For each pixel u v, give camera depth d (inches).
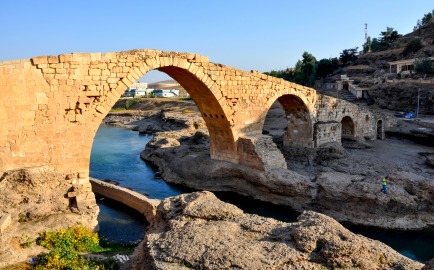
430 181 991.0
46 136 841.5
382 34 4722.0
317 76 4128.9
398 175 1053.2
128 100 4628.4
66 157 866.8
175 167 1428.4
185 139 1939.0
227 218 530.9
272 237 463.8
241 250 423.2
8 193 743.7
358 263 408.5
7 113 790.5
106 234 868.0
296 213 1080.8
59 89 850.8
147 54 1002.1
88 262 595.5
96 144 2340.1
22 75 802.2
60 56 845.8
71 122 872.3
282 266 402.0
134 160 1801.2
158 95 6033.5
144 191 1293.1
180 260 421.7
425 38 4008.4
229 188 1284.4
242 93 1277.1
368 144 1694.1
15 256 608.7
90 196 854.5
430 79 2655.0
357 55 4510.3
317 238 429.4
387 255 430.9
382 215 955.3
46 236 697.6
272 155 1234.6
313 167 1364.4
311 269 400.5
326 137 1542.8
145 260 462.9
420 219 954.1
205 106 1296.8
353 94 3208.7
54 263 578.6
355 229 965.2
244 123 1306.6
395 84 2714.1
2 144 789.2
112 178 1455.5
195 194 604.4
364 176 1112.2
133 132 2992.1
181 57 1081.4
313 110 1518.2
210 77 1173.1
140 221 966.4
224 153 1338.6
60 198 820.6
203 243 444.1
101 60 909.2
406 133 1870.1
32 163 827.4
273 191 1149.1
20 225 716.7
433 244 885.8
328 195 1027.3
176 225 511.5
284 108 1569.9
